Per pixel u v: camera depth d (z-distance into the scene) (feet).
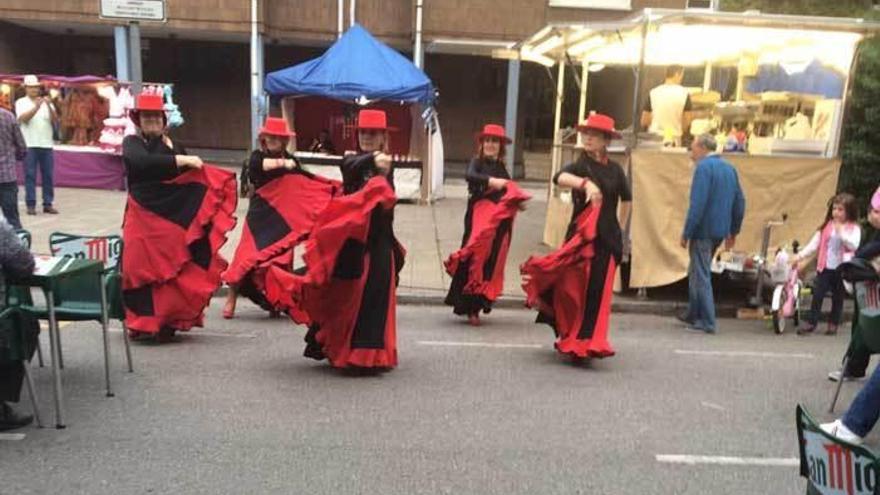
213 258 20.52
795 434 15.84
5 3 57.00
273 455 13.78
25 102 36.83
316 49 69.82
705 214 23.97
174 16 57.31
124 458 13.43
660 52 32.12
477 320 24.11
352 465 13.50
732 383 19.16
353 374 18.45
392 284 18.25
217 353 19.79
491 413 16.26
